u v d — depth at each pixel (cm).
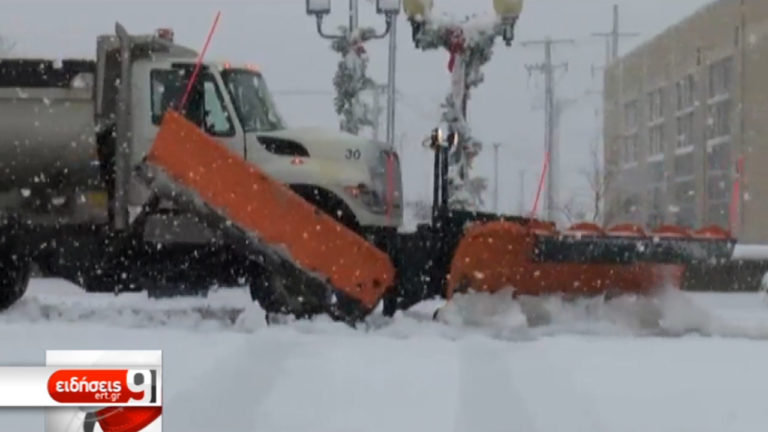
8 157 3997
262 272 3869
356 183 3975
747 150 12256
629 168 16375
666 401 2469
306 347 3194
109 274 4016
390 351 3145
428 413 2325
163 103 3994
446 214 3853
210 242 3925
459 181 5456
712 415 2336
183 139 3691
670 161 14725
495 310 3672
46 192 4000
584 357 3083
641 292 3812
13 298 4156
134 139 3969
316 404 2398
